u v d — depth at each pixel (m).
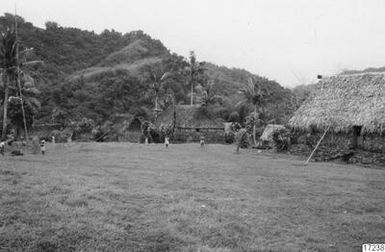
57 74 98.62
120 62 121.88
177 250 8.11
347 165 27.75
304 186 16.48
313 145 33.44
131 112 77.25
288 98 81.25
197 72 73.81
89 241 8.23
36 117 75.56
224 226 9.75
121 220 9.66
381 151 29.09
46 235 8.34
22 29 104.38
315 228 10.30
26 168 17.84
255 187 15.76
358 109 31.09
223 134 58.62
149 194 12.71
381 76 32.62
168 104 76.62
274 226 10.14
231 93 101.75
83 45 125.94
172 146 40.19
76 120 69.88
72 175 16.14
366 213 12.33
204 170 20.50
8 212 9.61
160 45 145.25
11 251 7.59
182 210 10.84
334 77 36.25
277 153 35.81
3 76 41.47
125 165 21.39
